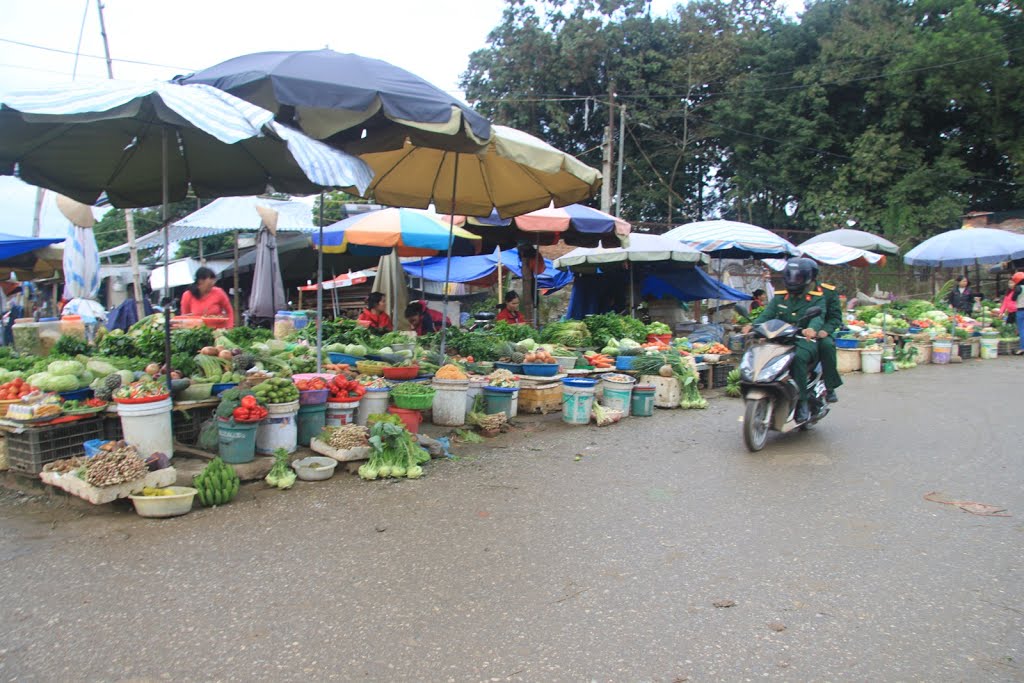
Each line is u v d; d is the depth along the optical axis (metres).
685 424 8.31
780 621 3.25
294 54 6.23
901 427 7.92
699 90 30.09
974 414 8.62
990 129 25.89
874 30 26.14
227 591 3.52
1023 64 24.78
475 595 3.51
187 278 17.28
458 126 6.07
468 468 6.05
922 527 4.54
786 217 30.77
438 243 9.51
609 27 28.89
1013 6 25.45
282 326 9.95
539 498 5.15
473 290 25.34
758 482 5.64
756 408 6.65
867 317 16.23
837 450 6.80
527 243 12.09
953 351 15.38
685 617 3.29
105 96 4.56
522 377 8.79
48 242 11.53
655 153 30.59
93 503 4.64
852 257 15.98
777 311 7.31
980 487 5.46
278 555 4.00
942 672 2.81
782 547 4.20
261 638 3.05
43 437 5.16
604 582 3.68
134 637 3.05
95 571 3.76
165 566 3.83
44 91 4.60
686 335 13.58
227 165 7.03
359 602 3.41
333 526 4.50
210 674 2.77
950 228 25.08
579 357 9.67
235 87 5.88
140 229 27.19
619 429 7.96
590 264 13.32
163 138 5.43
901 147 26.34
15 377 5.82
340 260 15.52
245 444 5.43
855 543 4.26
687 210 32.72
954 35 24.06
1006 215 26.52
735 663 2.88
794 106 27.80
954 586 3.64
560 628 3.17
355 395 6.35
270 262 11.54
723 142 30.38
